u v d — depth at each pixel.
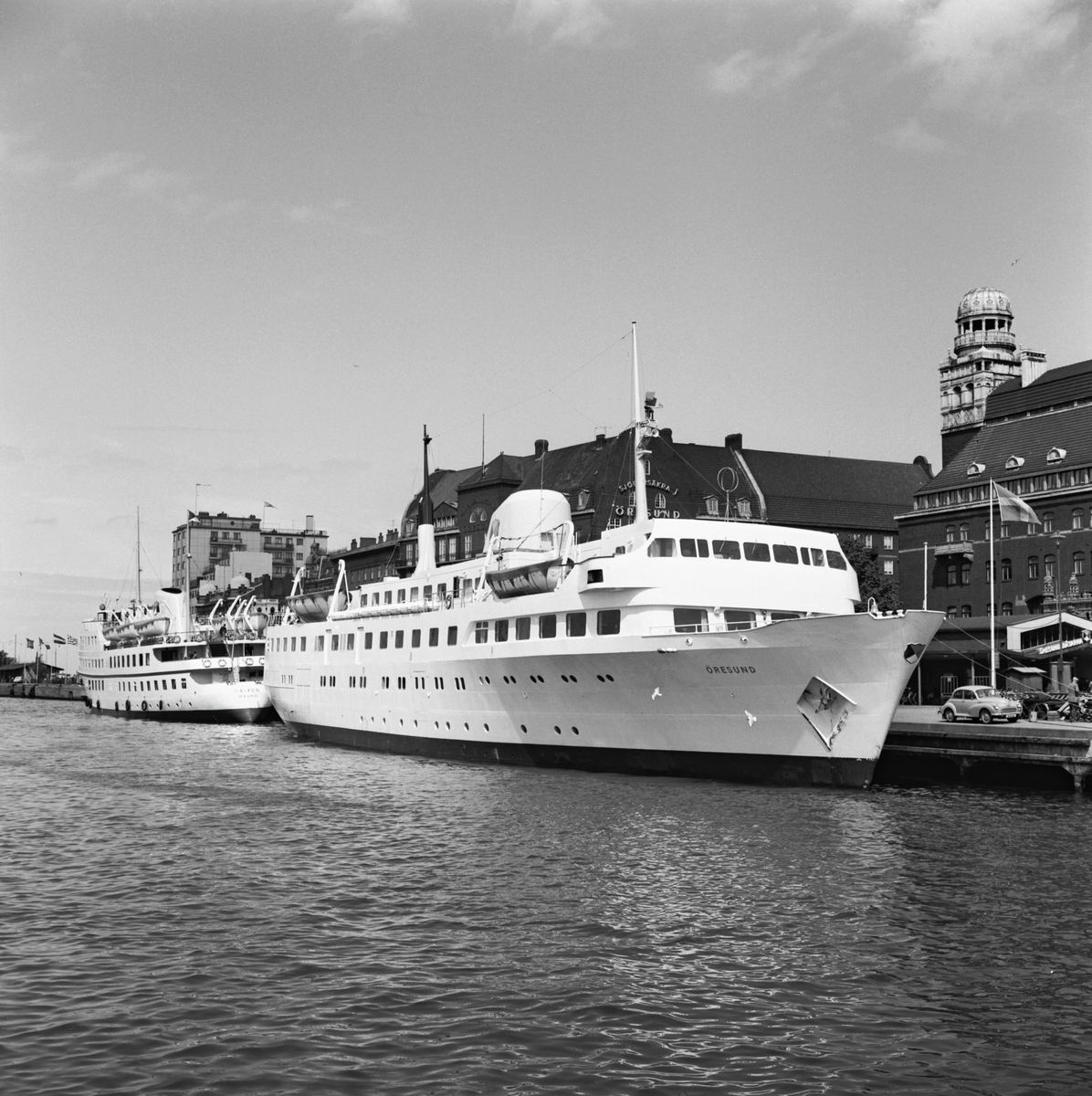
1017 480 88.38
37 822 39.28
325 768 54.81
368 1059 18.02
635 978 21.64
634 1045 18.58
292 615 79.00
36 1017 19.72
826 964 22.48
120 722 103.19
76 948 23.66
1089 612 77.12
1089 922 25.14
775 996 20.78
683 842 33.28
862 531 130.88
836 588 47.72
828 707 40.94
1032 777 44.25
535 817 37.56
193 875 30.28
